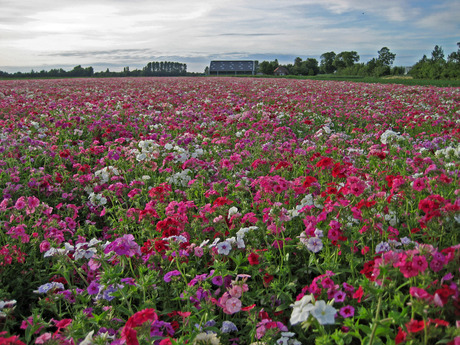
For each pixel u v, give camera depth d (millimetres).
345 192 3910
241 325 3236
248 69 144625
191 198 5508
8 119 12242
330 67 151000
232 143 9086
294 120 12039
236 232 4121
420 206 3348
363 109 14133
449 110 14344
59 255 3654
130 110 13305
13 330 3475
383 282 2611
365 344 2463
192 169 6629
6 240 4383
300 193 4660
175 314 3297
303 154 6688
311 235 3521
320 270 3365
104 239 4934
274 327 2846
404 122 11359
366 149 7965
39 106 14805
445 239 3553
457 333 2107
